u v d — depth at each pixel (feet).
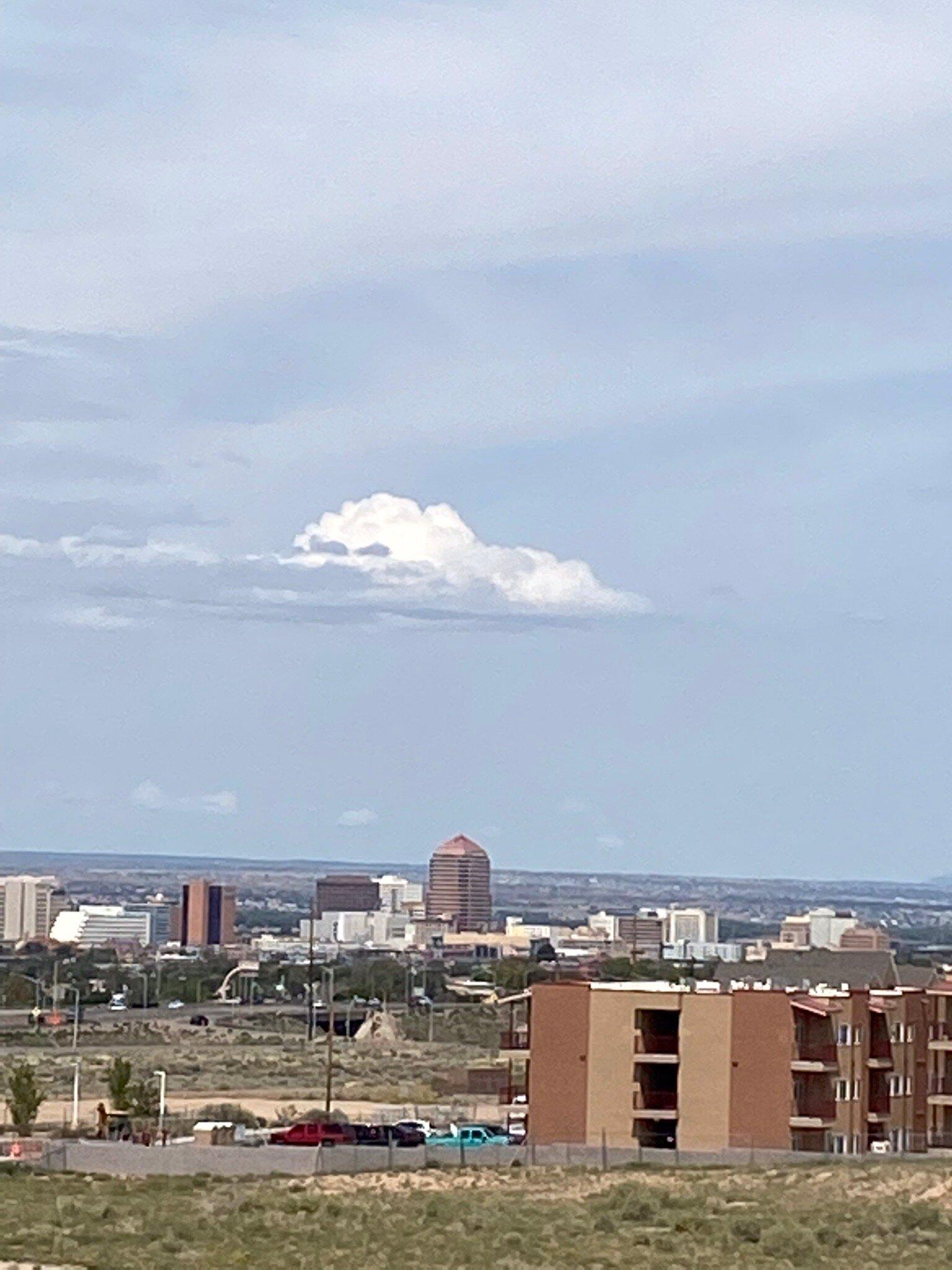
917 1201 242.17
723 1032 359.25
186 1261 200.03
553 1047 363.76
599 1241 216.74
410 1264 199.21
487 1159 298.76
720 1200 245.65
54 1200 246.06
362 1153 292.20
